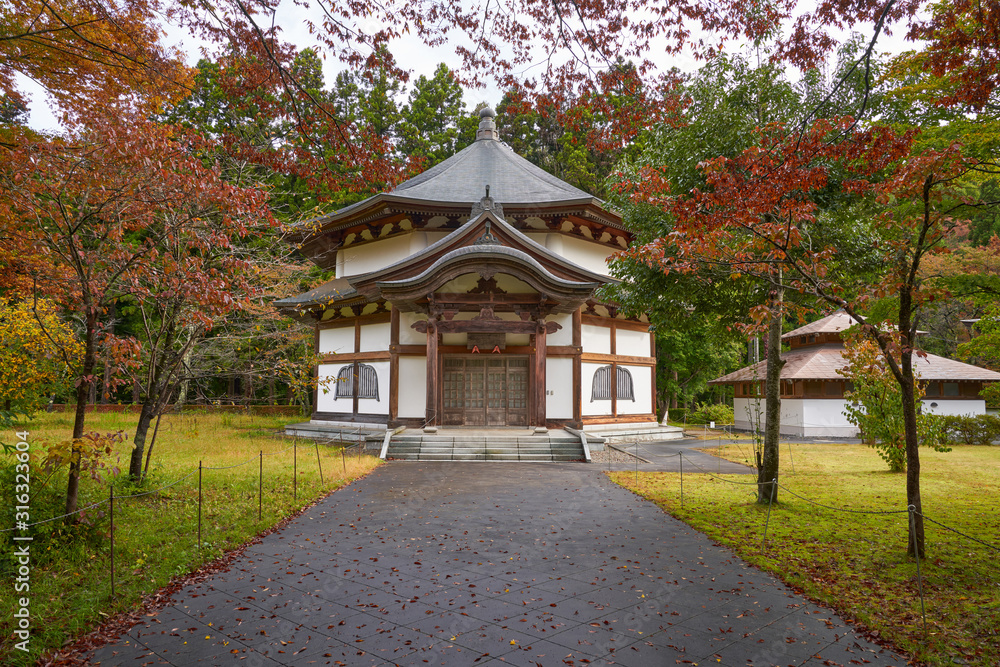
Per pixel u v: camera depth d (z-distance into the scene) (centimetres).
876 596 714
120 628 616
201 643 580
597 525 1084
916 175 760
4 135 753
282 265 1516
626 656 553
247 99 802
